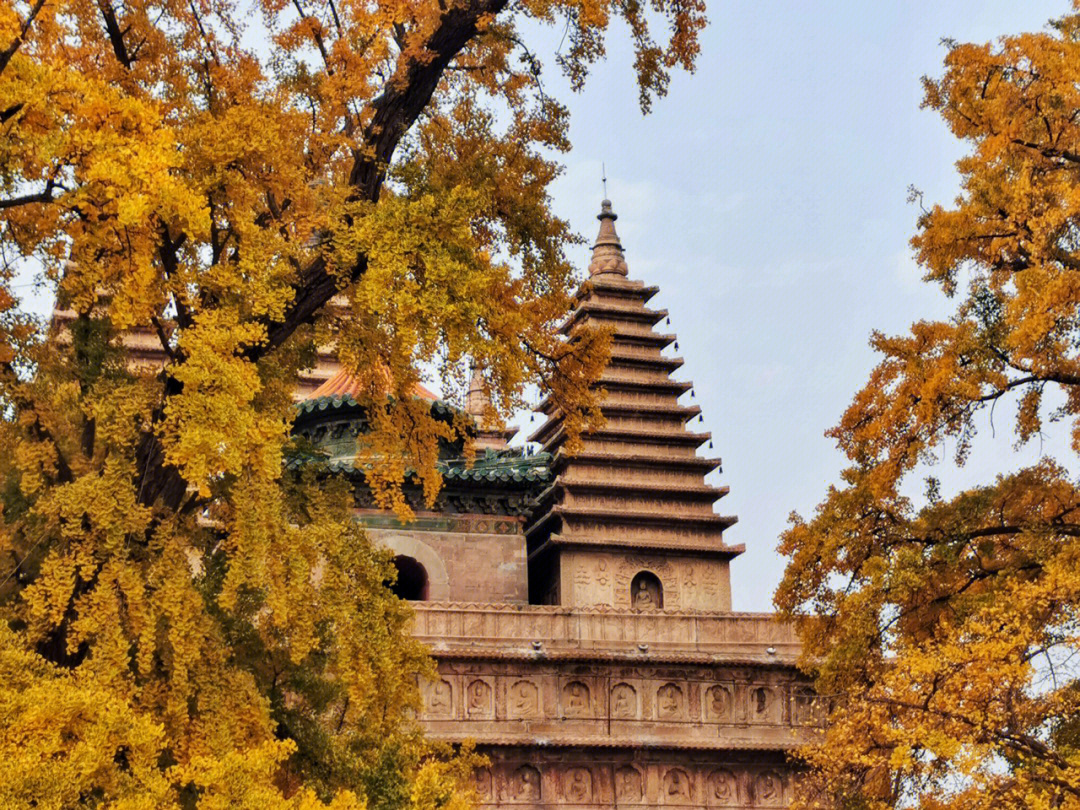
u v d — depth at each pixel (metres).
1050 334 37.53
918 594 38.38
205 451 24.53
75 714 22.48
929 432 39.44
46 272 27.41
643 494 64.69
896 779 31.31
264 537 25.83
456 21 29.67
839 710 33.19
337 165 30.98
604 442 65.88
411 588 57.59
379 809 30.27
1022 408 39.81
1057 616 31.66
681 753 50.91
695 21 32.66
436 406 53.31
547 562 63.97
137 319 25.91
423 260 27.56
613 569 62.59
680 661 51.56
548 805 49.38
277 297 26.53
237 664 31.02
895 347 40.34
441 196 28.69
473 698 49.88
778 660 52.28
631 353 68.56
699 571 63.62
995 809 28.53
